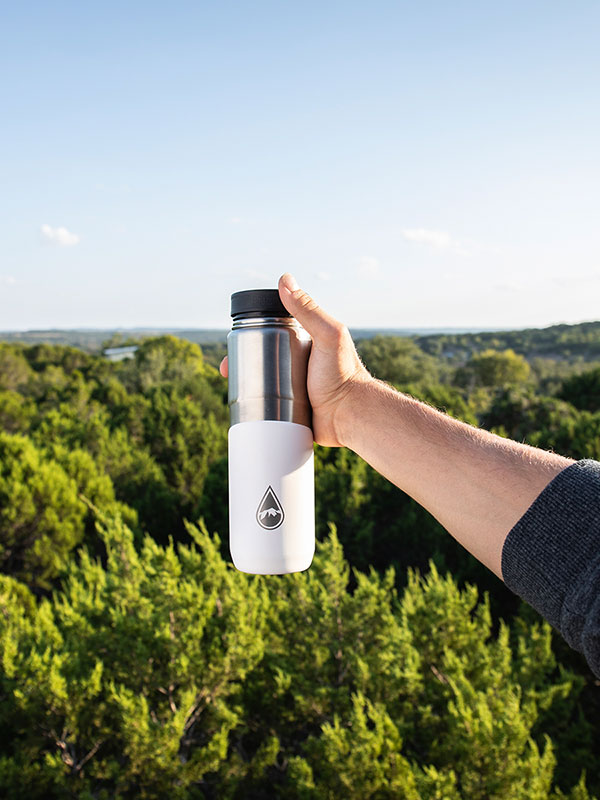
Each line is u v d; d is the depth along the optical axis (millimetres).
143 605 5371
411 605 5766
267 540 1310
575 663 6688
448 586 5949
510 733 4078
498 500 1098
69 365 70562
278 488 1315
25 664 4914
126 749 4555
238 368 1350
